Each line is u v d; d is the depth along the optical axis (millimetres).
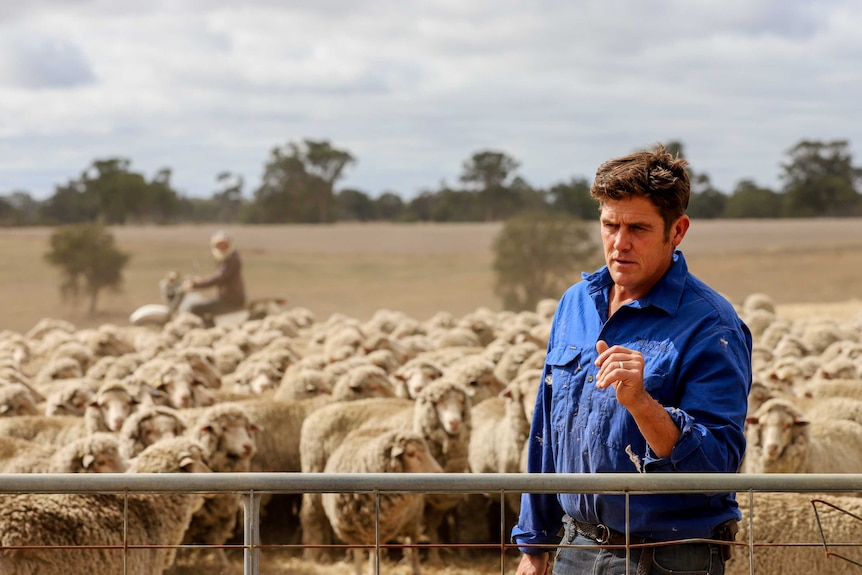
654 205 3623
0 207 115875
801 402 11719
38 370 17125
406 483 3639
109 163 116375
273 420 11359
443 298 59719
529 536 4203
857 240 81062
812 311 34875
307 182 123625
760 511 7242
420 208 139875
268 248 85688
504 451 10320
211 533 9422
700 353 3588
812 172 116250
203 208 140625
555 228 49438
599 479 3541
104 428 10234
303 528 10188
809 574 7113
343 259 78875
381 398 11742
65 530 6551
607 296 3932
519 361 13898
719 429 3494
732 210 116188
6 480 3635
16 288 63281
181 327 21328
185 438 7980
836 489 3574
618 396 3379
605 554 3758
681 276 3752
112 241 58531
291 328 21891
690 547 3660
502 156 116875
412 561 9320
